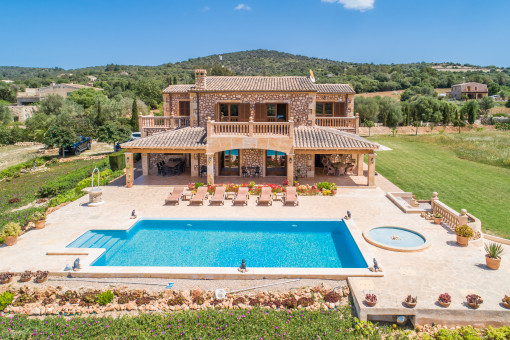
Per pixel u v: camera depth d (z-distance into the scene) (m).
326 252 16.72
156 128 32.00
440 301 11.67
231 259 15.98
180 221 20.50
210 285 13.59
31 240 17.31
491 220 20.72
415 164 37.38
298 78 32.62
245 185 26.23
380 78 138.50
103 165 36.22
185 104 34.53
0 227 19.06
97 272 14.16
